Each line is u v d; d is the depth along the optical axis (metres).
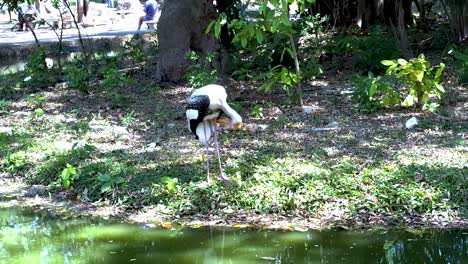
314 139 7.71
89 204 6.49
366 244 5.36
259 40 8.27
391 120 8.48
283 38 11.48
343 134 7.89
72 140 8.14
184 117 9.00
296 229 5.70
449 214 5.78
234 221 5.90
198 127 6.29
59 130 8.62
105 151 7.56
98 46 18.14
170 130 8.43
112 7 33.12
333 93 10.12
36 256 5.27
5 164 7.55
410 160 6.71
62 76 12.16
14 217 6.26
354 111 8.99
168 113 9.23
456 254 5.11
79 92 10.95
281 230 5.69
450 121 8.24
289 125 8.44
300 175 6.43
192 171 6.70
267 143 7.59
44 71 12.52
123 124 8.79
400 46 12.04
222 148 7.47
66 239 5.67
